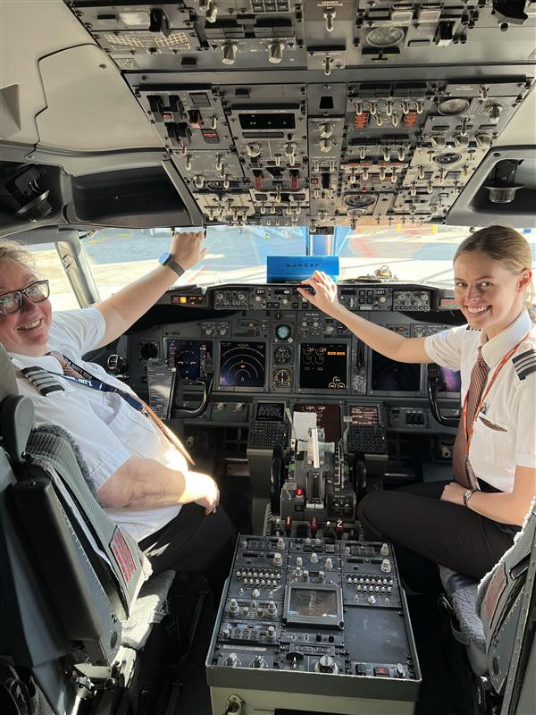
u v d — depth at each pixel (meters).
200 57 1.89
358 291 3.95
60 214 3.18
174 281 2.85
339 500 3.15
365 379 4.02
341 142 2.49
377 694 1.90
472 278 2.12
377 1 1.56
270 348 4.10
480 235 2.14
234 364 4.13
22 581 1.34
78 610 1.45
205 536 2.50
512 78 2.00
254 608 2.22
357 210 3.38
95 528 1.59
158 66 1.95
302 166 2.74
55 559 1.38
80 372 2.23
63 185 3.01
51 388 1.89
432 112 2.24
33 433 1.51
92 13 1.63
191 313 4.18
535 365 2.07
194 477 2.29
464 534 2.30
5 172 2.71
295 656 1.97
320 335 4.05
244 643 2.05
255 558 2.53
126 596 1.72
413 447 4.23
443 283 3.95
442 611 2.45
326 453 3.42
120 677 1.81
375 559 2.51
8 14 1.64
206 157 2.65
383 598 2.29
